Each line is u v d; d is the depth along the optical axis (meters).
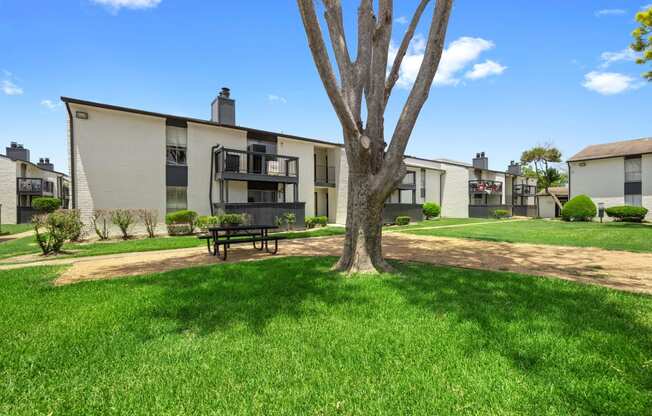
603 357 2.69
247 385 2.33
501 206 35.38
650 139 25.39
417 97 5.63
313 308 3.96
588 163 26.86
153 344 2.99
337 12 6.33
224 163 15.45
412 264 7.02
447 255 8.73
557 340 3.00
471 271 6.14
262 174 16.55
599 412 2.02
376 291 4.66
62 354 2.80
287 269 6.23
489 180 35.69
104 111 13.20
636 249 9.92
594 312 3.78
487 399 2.15
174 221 14.29
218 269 6.23
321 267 6.47
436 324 3.42
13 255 8.97
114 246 10.51
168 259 8.09
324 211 23.39
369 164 6.02
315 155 22.78
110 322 3.52
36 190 27.45
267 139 18.61
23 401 2.18
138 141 13.97
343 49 6.31
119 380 2.41
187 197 15.34
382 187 5.81
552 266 7.12
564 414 1.99
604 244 11.11
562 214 25.72
